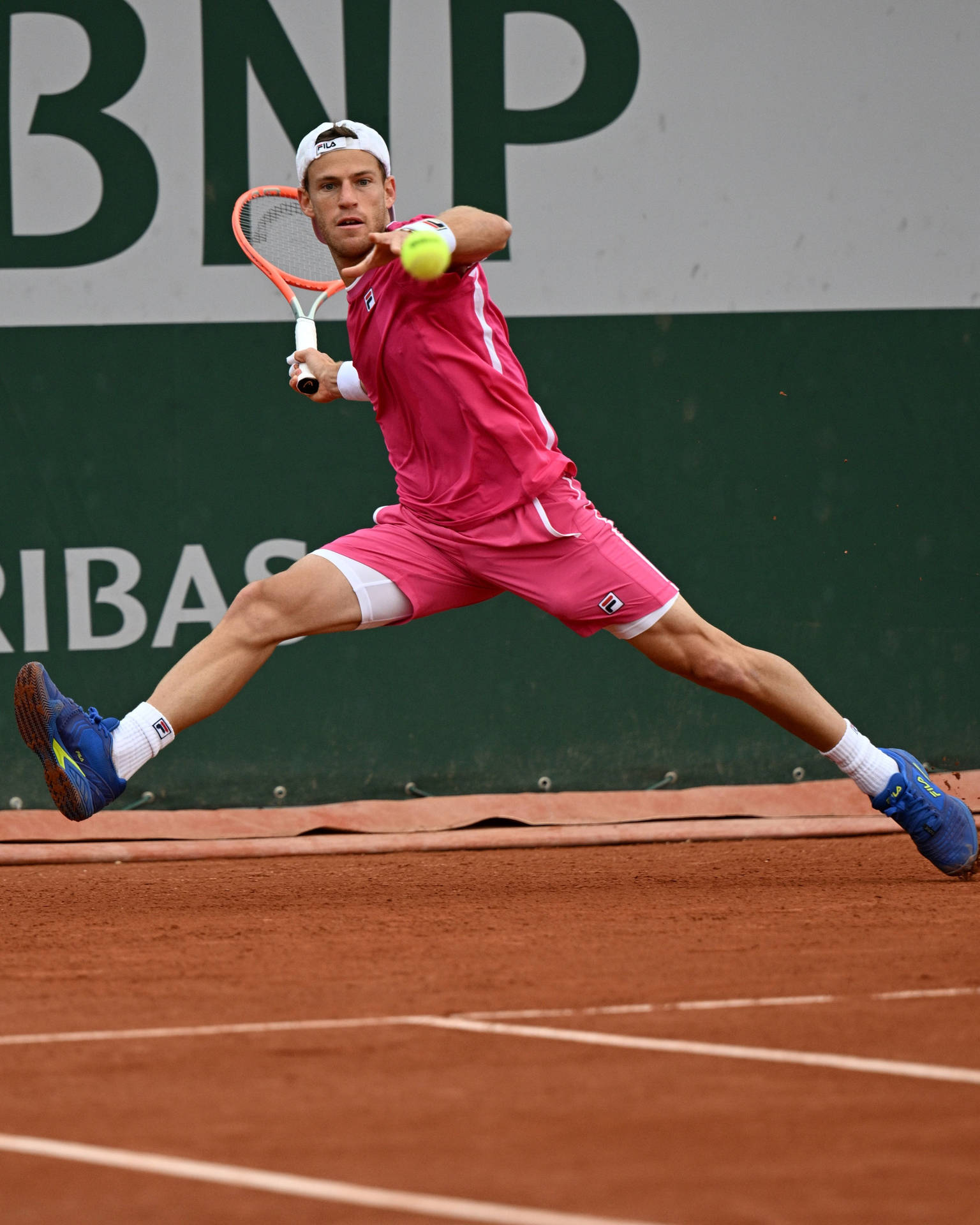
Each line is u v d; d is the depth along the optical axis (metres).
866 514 28.55
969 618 28.77
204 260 27.34
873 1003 10.77
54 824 26.31
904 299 28.59
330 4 27.45
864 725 28.47
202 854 25.53
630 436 28.05
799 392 28.41
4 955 14.09
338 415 27.61
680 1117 7.87
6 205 26.98
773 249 28.30
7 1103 8.37
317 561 17.44
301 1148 7.41
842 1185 6.74
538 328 27.86
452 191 27.67
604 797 27.67
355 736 27.38
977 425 28.84
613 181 27.95
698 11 28.05
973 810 28.00
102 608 27.09
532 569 17.44
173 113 27.28
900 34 28.44
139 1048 9.70
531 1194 6.61
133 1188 6.78
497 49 27.70
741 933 14.53
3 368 26.94
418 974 12.42
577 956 13.22
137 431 27.20
